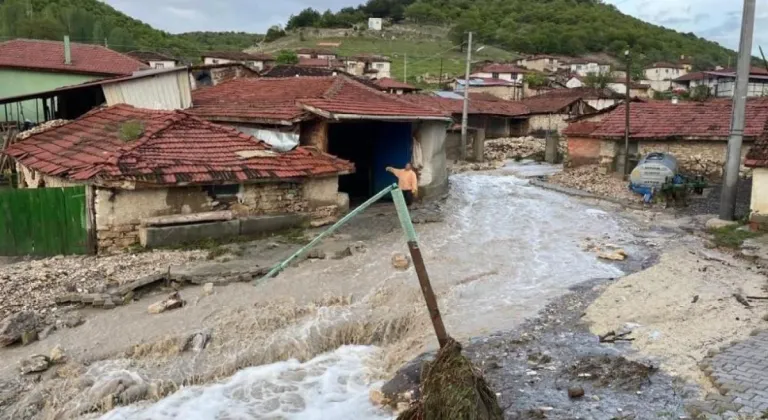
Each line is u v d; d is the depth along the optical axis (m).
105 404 7.56
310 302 10.43
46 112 26.22
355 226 16.20
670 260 13.16
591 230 16.91
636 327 9.13
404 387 7.77
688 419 6.26
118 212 12.94
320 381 8.34
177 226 13.36
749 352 7.75
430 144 20.83
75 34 62.22
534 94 65.31
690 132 23.77
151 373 8.28
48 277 11.07
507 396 7.14
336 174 16.39
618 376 7.46
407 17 114.25
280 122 16.66
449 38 100.06
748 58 15.98
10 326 9.11
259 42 111.31
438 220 17.53
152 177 13.07
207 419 7.42
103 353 8.66
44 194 12.77
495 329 9.38
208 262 12.18
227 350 8.92
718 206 19.80
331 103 17.53
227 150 15.33
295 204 15.71
